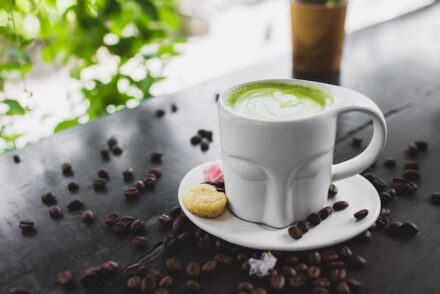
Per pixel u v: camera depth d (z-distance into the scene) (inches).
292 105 19.2
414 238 19.7
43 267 19.3
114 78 36.5
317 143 18.4
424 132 26.3
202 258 19.3
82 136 27.3
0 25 33.8
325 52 32.4
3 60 37.7
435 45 36.7
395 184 22.1
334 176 20.1
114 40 40.6
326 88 20.0
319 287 17.8
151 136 27.1
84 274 18.5
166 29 43.8
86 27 36.2
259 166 18.7
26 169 24.8
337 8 31.0
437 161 24.0
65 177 24.1
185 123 28.3
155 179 23.4
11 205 22.4
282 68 34.1
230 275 18.6
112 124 28.3
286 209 19.3
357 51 36.2
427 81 31.6
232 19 84.0
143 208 21.9
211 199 20.1
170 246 19.5
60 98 58.5
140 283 18.3
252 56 70.4
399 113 28.1
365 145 25.5
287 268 18.4
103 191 23.0
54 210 21.6
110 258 19.5
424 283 18.0
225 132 19.0
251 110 19.0
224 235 19.2
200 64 68.5
